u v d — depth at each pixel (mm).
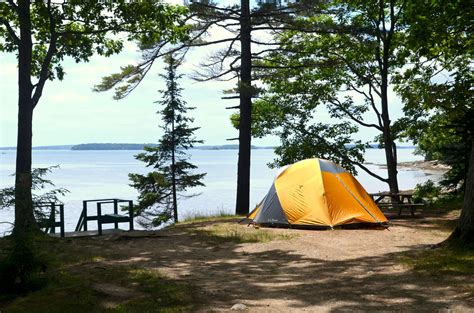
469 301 6777
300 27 21469
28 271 8414
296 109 25438
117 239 13961
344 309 6785
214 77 21875
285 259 10766
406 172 82500
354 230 14422
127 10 17312
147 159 27641
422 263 9328
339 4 23359
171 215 27766
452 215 17812
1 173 90438
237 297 7641
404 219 17062
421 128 23344
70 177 88250
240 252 11766
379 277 8594
